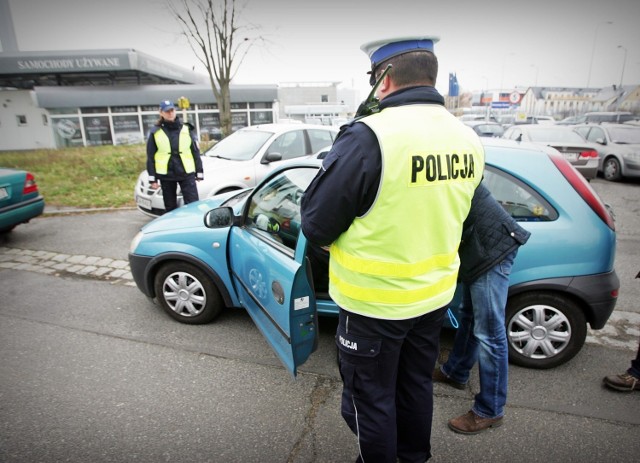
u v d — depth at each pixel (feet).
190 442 7.31
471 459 6.93
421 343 5.81
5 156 49.06
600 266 8.42
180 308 11.28
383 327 5.23
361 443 5.53
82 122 66.69
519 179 8.73
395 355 5.43
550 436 7.38
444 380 8.84
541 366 9.14
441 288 5.41
